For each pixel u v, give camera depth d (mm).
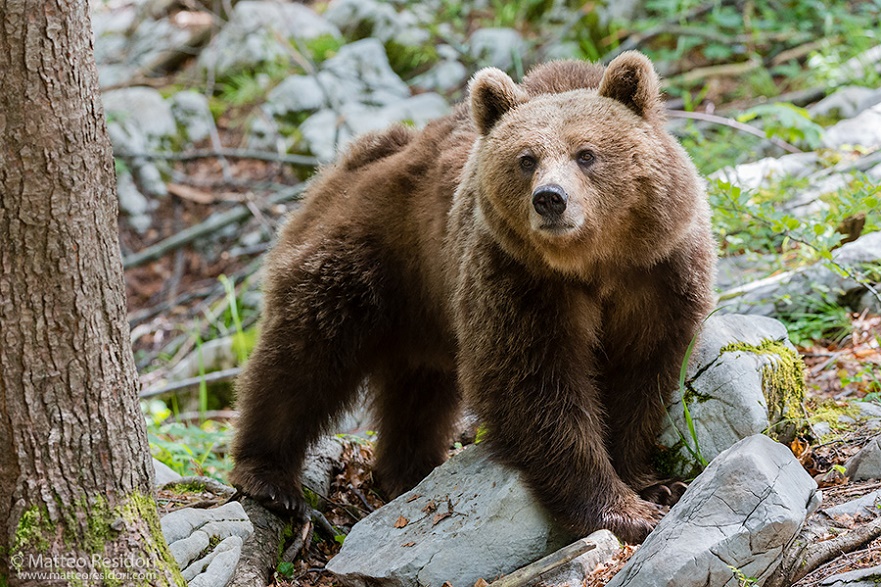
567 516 9266
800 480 7891
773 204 14609
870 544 7867
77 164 6969
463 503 9383
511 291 9484
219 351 19922
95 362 7242
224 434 14961
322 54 26562
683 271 9594
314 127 24516
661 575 7293
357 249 11281
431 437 12461
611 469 9492
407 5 27672
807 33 23906
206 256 23844
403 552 9055
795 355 10562
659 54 24562
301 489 11398
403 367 12133
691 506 7711
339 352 11336
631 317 9836
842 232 13875
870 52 21531
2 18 6590
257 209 23453
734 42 24141
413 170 11328
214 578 8703
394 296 11484
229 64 26875
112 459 7383
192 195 24578
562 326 9523
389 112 24312
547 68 10742
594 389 9906
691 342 9641
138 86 27109
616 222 9133
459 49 26391
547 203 8578
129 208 24203
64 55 6816
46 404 7102
